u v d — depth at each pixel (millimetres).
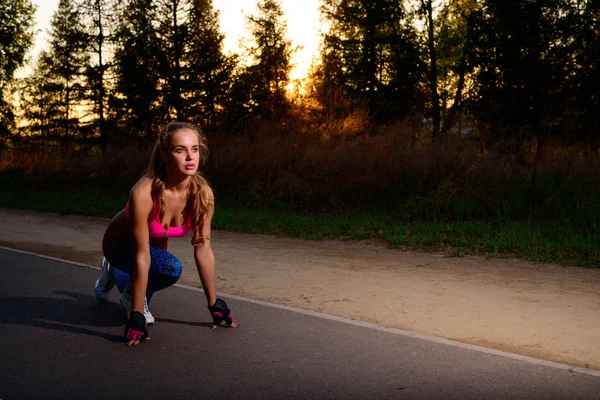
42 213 14773
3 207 16562
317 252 8750
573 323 4930
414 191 12414
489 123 21625
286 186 13992
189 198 4367
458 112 24047
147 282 4430
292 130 15758
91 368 3799
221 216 12352
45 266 7383
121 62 30219
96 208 15016
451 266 7574
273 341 4359
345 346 4250
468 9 29750
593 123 18250
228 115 18625
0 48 36406
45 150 25859
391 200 12422
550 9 22250
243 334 4535
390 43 29547
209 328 4695
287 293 6043
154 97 29547
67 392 3420
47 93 38031
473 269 7363
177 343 4309
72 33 32031
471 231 9844
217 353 4094
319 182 13961
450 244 9203
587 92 20344
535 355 4137
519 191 11328
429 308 5418
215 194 14945
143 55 29641
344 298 5809
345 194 13312
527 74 21844
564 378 3646
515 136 13539
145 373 3715
